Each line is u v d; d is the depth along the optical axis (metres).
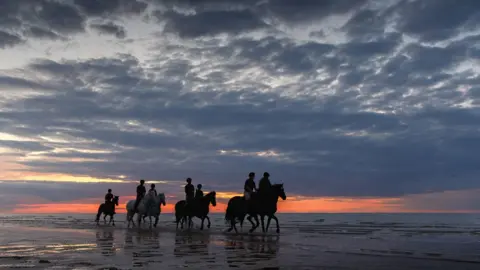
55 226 30.98
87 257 10.71
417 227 32.75
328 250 12.22
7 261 9.95
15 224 36.44
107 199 32.69
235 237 17.58
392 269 8.59
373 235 20.09
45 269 8.59
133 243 14.79
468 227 33.22
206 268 8.73
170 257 10.66
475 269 8.62
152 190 25.02
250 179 19.98
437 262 9.58
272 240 16.17
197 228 25.67
